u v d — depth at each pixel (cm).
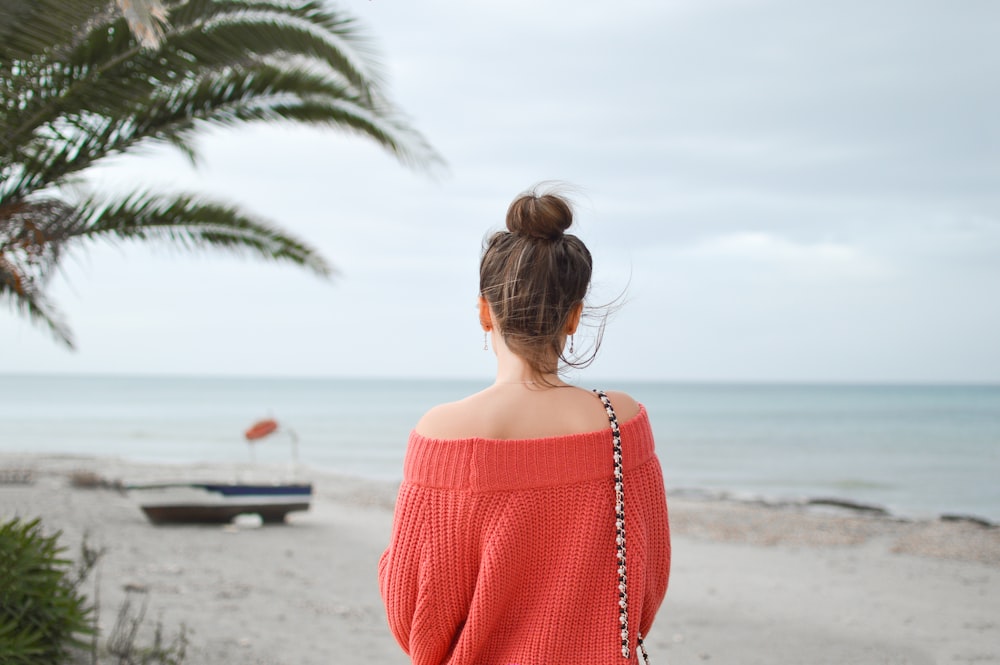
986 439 4900
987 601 902
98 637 527
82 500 1542
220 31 463
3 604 413
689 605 859
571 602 137
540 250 147
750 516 1666
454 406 146
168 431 5428
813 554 1230
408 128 602
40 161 473
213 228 622
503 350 151
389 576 140
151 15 319
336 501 1769
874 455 3928
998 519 1980
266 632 651
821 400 12794
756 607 852
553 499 138
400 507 142
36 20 322
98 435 5022
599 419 146
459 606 137
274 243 663
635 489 145
